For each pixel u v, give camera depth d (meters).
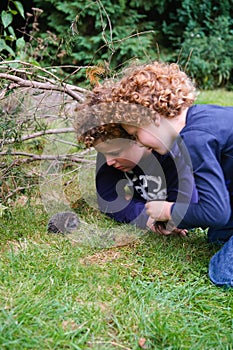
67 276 1.55
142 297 1.48
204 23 5.95
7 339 1.23
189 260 1.75
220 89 5.71
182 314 1.43
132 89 1.57
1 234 1.82
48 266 1.59
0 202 1.97
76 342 1.26
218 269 1.63
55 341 1.25
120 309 1.41
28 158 2.15
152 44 5.85
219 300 1.53
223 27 5.83
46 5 5.40
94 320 1.35
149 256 1.75
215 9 5.91
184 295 1.53
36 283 1.50
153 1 5.62
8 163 2.05
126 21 5.42
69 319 1.35
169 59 5.59
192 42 5.61
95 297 1.47
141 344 1.28
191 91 1.61
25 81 2.03
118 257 1.74
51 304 1.39
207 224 1.60
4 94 2.00
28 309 1.34
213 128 1.56
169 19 6.08
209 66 5.55
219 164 1.57
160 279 1.62
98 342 1.28
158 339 1.30
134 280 1.58
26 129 2.12
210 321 1.42
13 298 1.40
